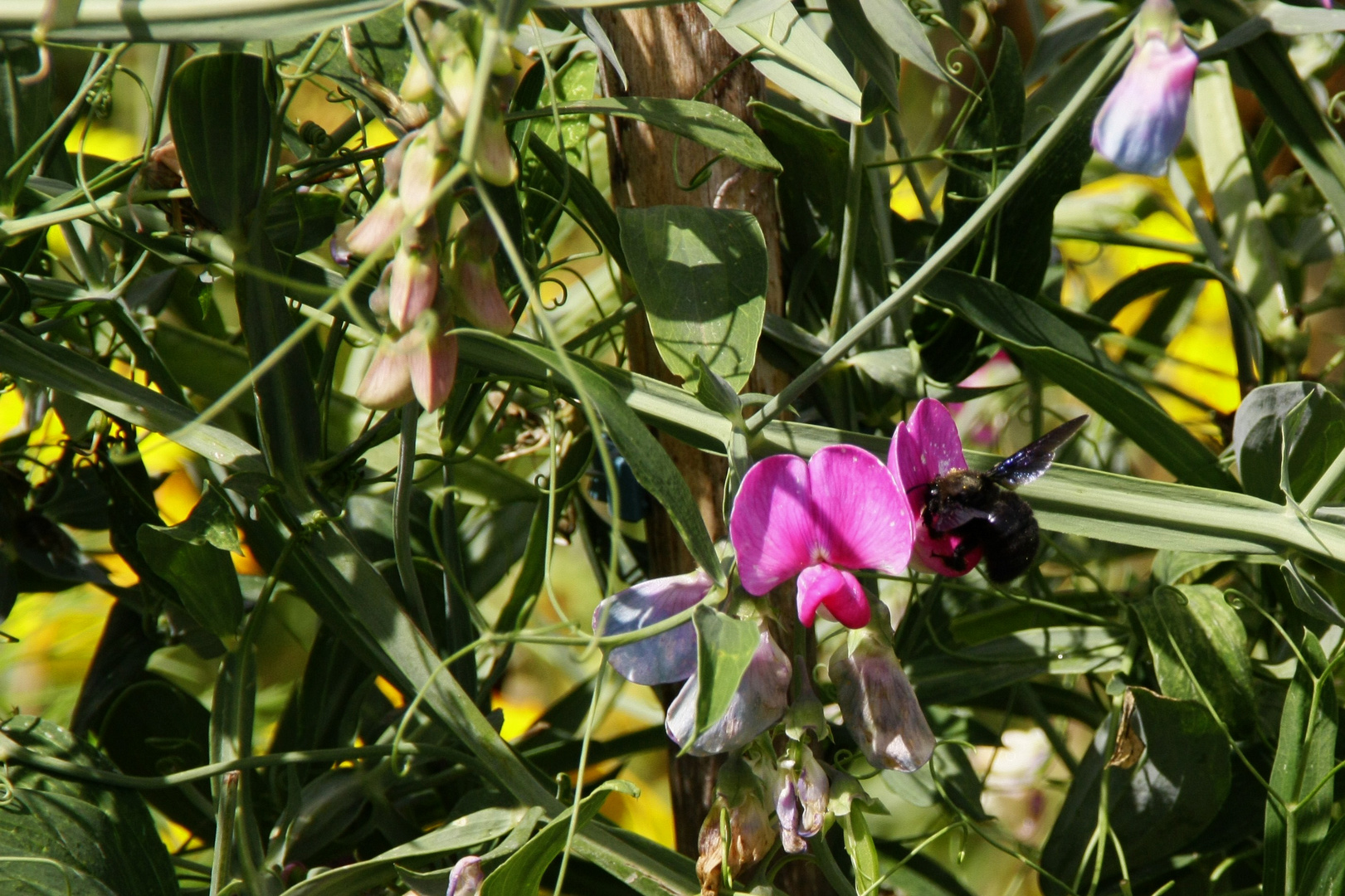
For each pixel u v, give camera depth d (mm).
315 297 814
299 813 821
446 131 739
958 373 859
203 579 801
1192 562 843
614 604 782
